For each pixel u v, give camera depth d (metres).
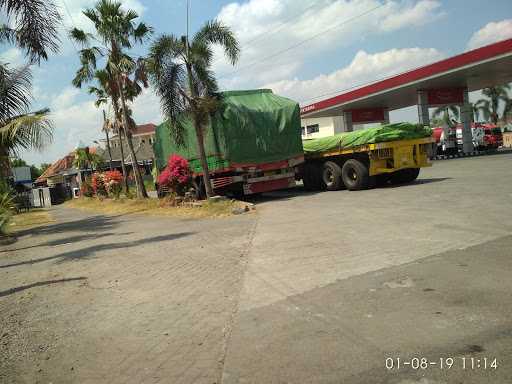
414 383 3.17
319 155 18.38
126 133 24.62
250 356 3.86
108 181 29.62
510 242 6.34
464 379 3.16
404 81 31.86
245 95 18.20
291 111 18.03
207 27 16.08
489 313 4.11
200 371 3.73
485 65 27.20
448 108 59.22
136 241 10.59
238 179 17.05
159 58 15.82
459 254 6.04
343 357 3.63
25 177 54.75
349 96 36.97
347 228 8.82
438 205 10.40
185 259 7.87
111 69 23.84
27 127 12.24
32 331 5.12
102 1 22.22
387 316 4.29
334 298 4.95
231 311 5.00
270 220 11.21
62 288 6.91
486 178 15.12
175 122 16.59
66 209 33.56
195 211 14.95
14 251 12.09
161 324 4.89
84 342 4.63
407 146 15.98
